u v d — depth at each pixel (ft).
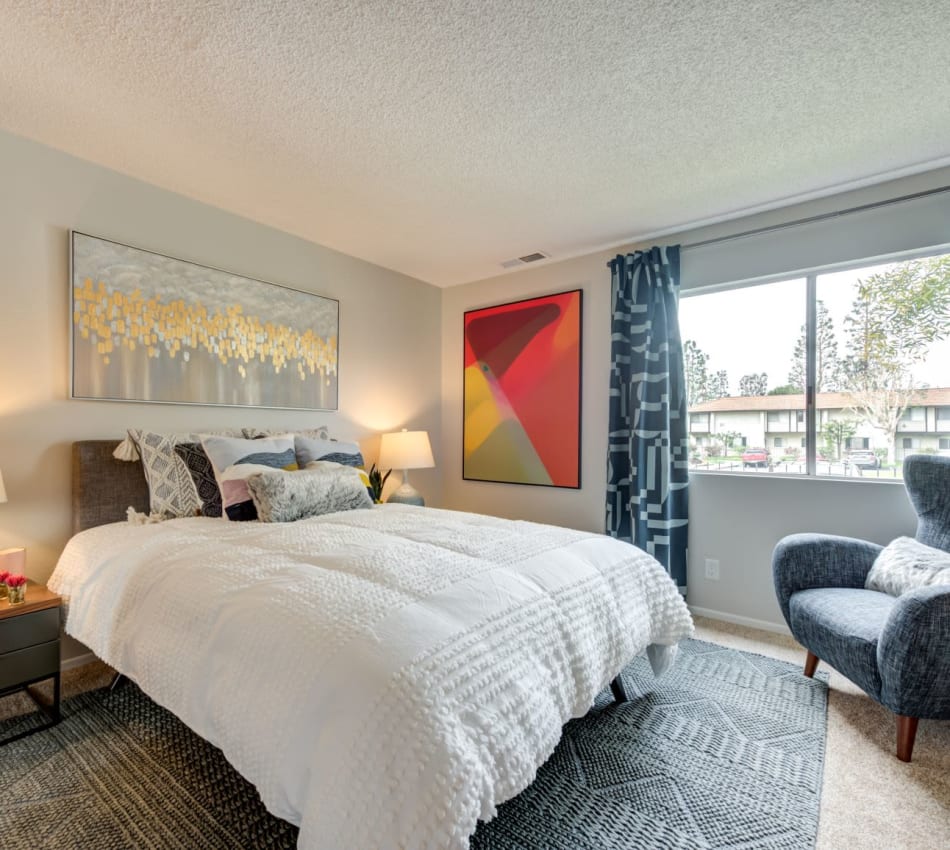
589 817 4.43
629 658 5.34
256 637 3.85
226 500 7.28
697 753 5.33
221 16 4.77
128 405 7.93
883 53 5.25
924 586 5.50
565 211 9.11
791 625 6.98
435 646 3.58
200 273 8.73
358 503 8.20
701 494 9.70
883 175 7.83
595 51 5.23
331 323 10.91
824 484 8.52
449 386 13.67
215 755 5.25
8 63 5.39
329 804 2.92
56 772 4.98
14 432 6.83
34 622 5.72
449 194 8.47
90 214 7.49
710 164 7.52
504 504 12.58
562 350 11.57
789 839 4.20
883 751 5.37
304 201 8.73
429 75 5.59
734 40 5.08
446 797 2.89
